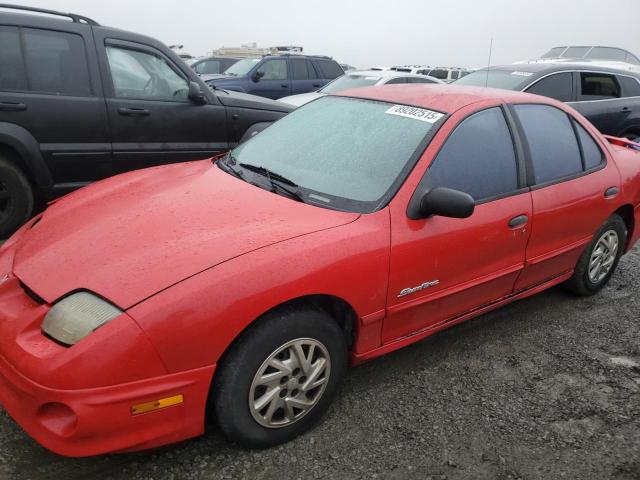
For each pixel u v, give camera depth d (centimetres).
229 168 330
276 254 231
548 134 358
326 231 251
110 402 200
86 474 229
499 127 327
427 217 277
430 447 256
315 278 236
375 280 259
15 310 225
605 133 814
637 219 432
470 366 323
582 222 372
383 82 1005
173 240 238
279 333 231
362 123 323
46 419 204
